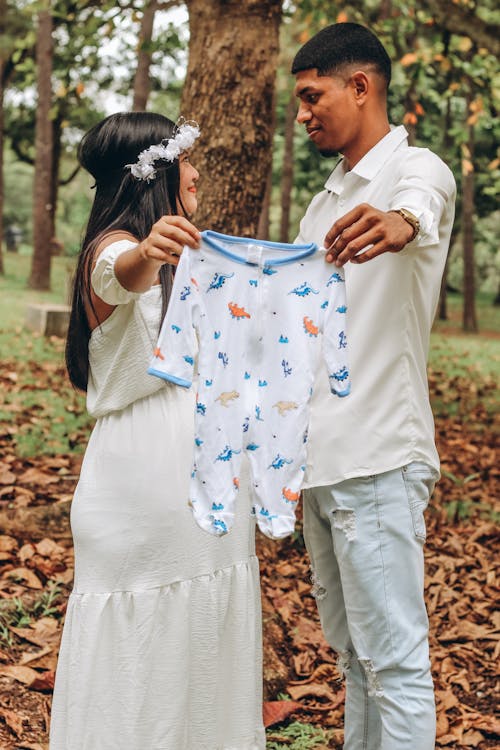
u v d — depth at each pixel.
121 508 2.54
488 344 16.92
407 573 2.70
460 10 7.44
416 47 8.48
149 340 2.53
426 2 7.39
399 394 2.70
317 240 2.92
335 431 2.70
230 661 2.65
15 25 15.64
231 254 2.35
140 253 2.26
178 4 6.30
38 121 17.73
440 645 4.32
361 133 2.77
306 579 4.81
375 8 8.97
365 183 2.76
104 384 2.57
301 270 2.40
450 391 11.11
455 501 6.38
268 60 4.88
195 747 2.59
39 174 17.91
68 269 2.83
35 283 18.03
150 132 2.62
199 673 2.57
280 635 4.07
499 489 7.01
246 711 2.66
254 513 2.47
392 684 2.70
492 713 3.77
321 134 2.79
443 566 5.27
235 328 2.39
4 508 5.00
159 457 2.54
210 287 2.36
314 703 3.70
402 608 2.70
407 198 2.39
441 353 14.80
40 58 16.98
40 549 4.52
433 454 2.79
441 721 3.61
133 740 2.49
